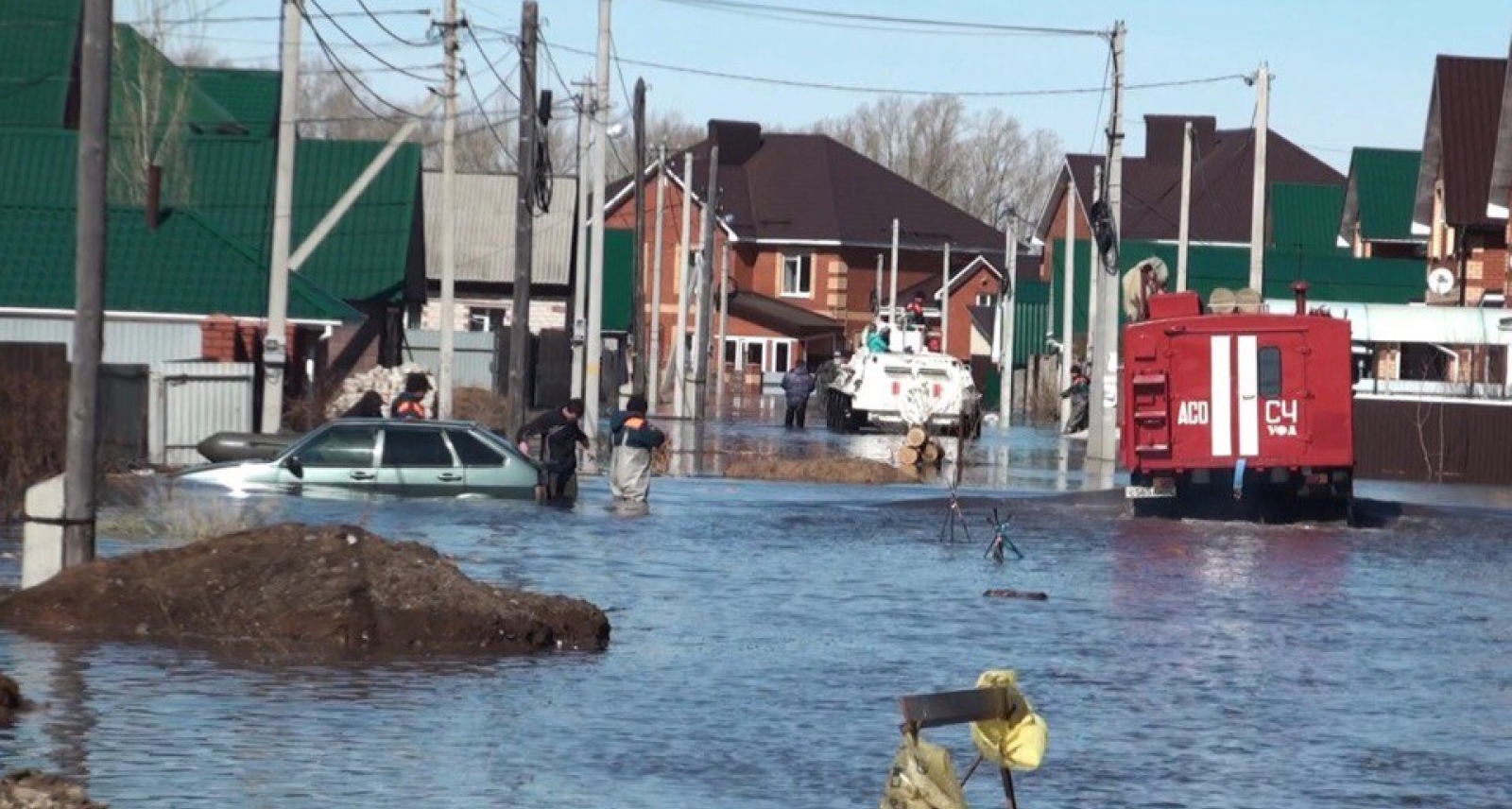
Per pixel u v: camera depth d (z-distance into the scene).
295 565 41.31
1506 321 128.50
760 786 28.38
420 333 157.50
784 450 124.81
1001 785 29.12
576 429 76.12
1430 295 158.88
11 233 106.44
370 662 38.12
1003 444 144.25
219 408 88.19
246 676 36.03
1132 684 38.41
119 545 53.19
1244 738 33.25
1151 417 78.44
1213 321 78.06
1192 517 80.38
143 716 31.88
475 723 32.44
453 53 98.62
